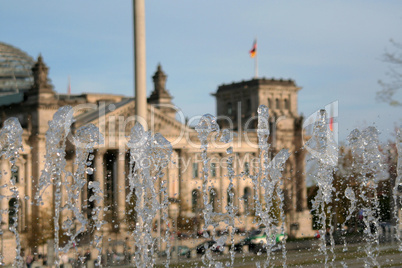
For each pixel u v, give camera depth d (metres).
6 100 152.00
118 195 46.88
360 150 28.23
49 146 24.80
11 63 185.38
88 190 74.88
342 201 29.83
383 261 25.20
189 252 30.16
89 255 30.59
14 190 25.58
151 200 25.58
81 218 25.22
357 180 29.11
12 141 24.61
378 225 29.33
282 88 185.62
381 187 28.92
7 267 27.94
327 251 27.73
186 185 77.31
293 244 30.17
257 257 28.59
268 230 28.89
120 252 30.64
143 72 24.06
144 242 25.17
